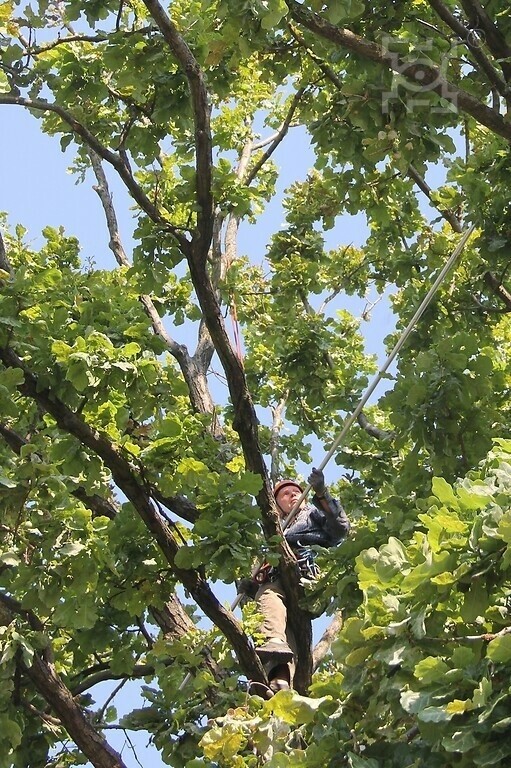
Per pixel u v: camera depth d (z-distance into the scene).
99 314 15.27
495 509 9.60
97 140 17.06
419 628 9.61
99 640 15.53
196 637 14.91
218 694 14.23
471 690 9.21
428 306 18.28
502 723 8.78
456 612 9.88
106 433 14.38
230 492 14.20
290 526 16.23
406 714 9.98
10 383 13.47
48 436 14.90
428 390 13.96
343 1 13.75
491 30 15.09
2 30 16.58
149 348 15.18
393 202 20.16
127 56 15.77
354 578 14.36
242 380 15.41
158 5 14.76
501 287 18.06
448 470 14.22
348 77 15.45
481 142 18.30
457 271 18.56
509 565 9.42
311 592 15.00
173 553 14.36
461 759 9.38
